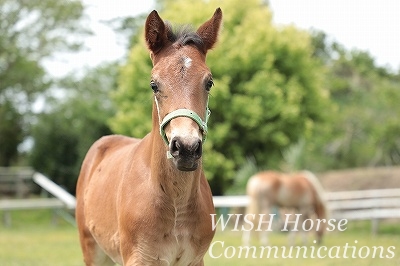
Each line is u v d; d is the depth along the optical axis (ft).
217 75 63.05
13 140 83.87
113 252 15.75
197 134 12.14
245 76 63.62
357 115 96.12
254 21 65.51
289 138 64.75
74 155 76.79
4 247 40.88
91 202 16.99
